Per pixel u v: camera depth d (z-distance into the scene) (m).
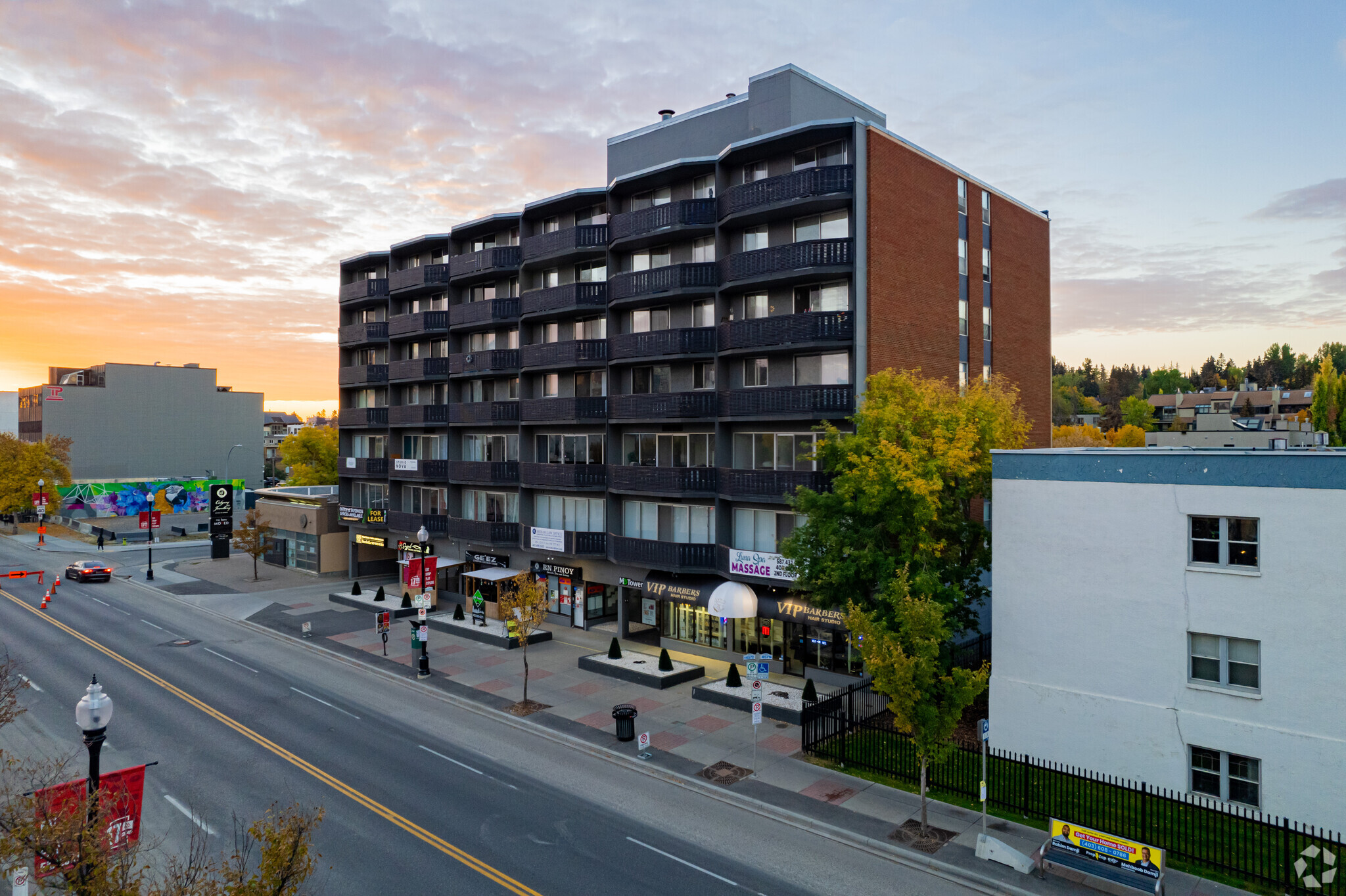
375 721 25.11
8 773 19.59
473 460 45.31
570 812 18.70
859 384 28.62
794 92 32.53
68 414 87.56
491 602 40.88
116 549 66.38
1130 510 19.47
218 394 99.06
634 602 37.50
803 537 25.16
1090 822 17.77
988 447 25.34
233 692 27.88
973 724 24.28
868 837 17.27
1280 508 17.41
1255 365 186.88
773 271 30.03
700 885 15.38
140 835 16.89
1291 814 17.11
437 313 47.09
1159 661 19.03
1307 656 17.05
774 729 24.48
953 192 34.62
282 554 57.69
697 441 33.97
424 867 15.91
